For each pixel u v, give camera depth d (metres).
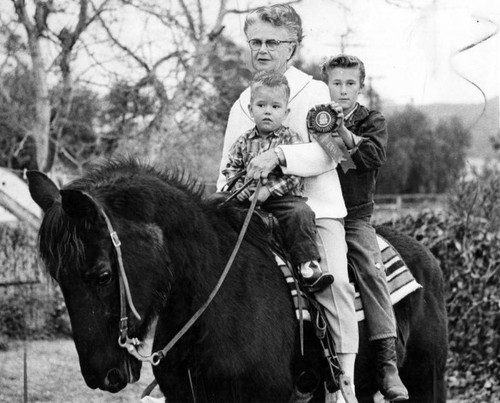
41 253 3.77
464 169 10.98
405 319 5.12
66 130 15.56
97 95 14.77
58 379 8.98
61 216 3.73
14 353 10.20
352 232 4.87
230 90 14.56
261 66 4.72
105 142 14.98
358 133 4.94
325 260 4.46
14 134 14.78
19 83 14.48
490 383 8.09
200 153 14.30
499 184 9.91
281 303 4.30
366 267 4.75
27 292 11.43
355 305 4.72
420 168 22.70
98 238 3.73
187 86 14.34
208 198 4.39
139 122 14.48
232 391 4.12
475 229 8.41
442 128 22.31
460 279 8.39
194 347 4.10
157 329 4.26
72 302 3.71
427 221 8.83
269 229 4.46
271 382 4.19
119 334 3.79
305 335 4.45
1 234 11.46
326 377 4.53
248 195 4.43
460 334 8.39
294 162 4.27
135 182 4.03
